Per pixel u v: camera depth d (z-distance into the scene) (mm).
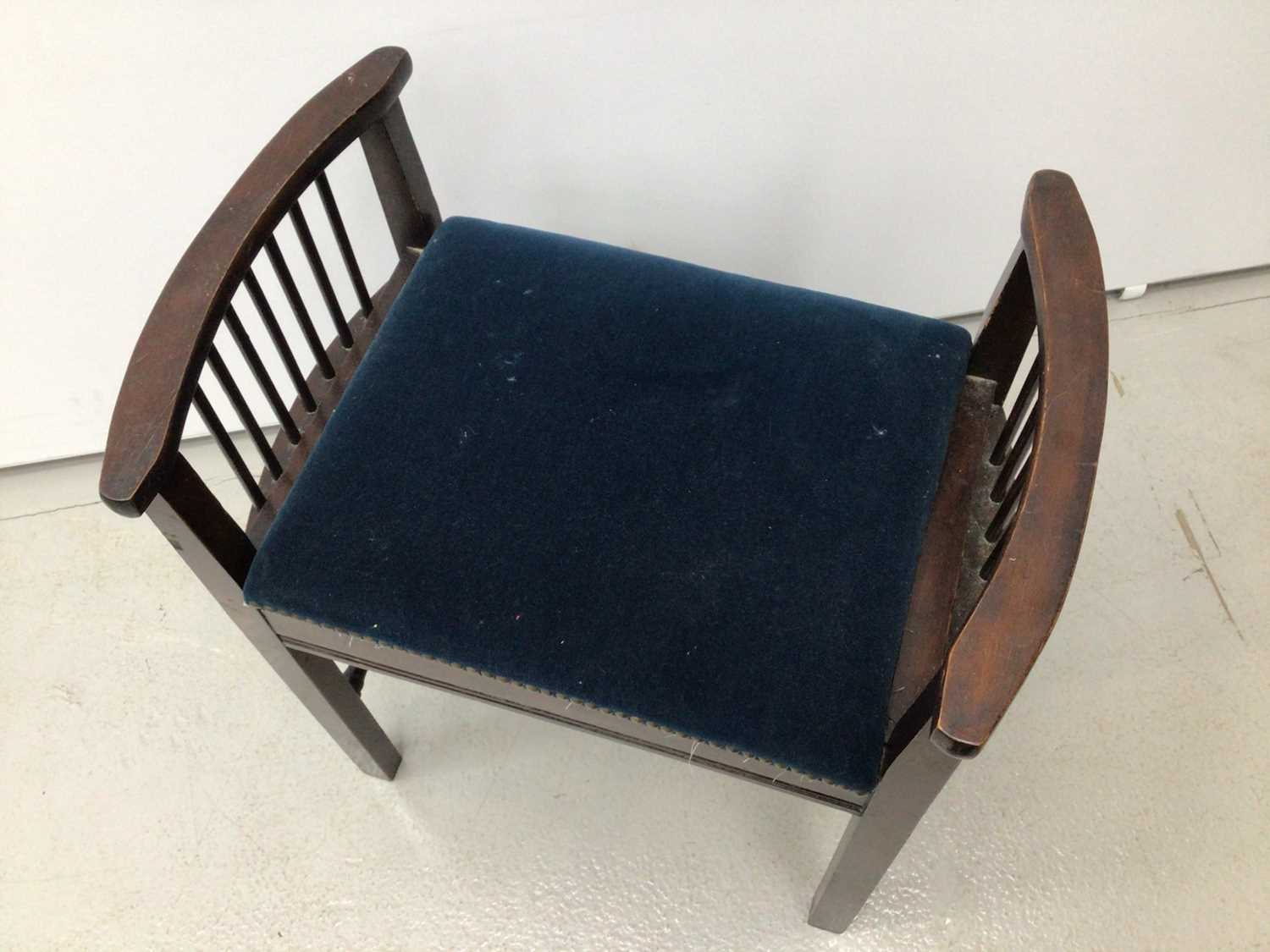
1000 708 480
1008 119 1031
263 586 656
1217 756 1044
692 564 644
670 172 1041
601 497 668
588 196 1065
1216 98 1042
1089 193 1166
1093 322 590
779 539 655
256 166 653
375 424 701
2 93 822
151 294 1047
